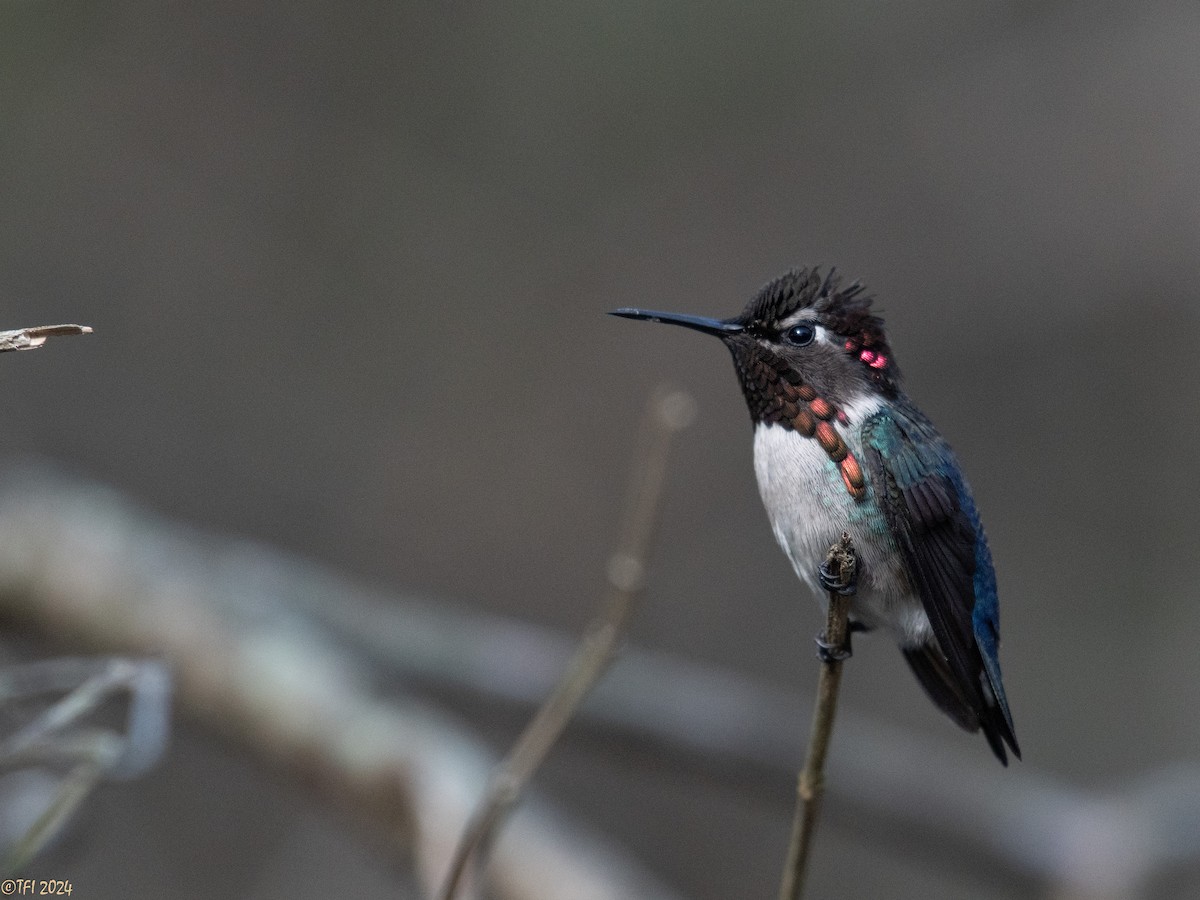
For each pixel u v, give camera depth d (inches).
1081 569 553.3
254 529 511.2
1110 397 564.1
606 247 557.0
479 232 549.3
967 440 567.2
